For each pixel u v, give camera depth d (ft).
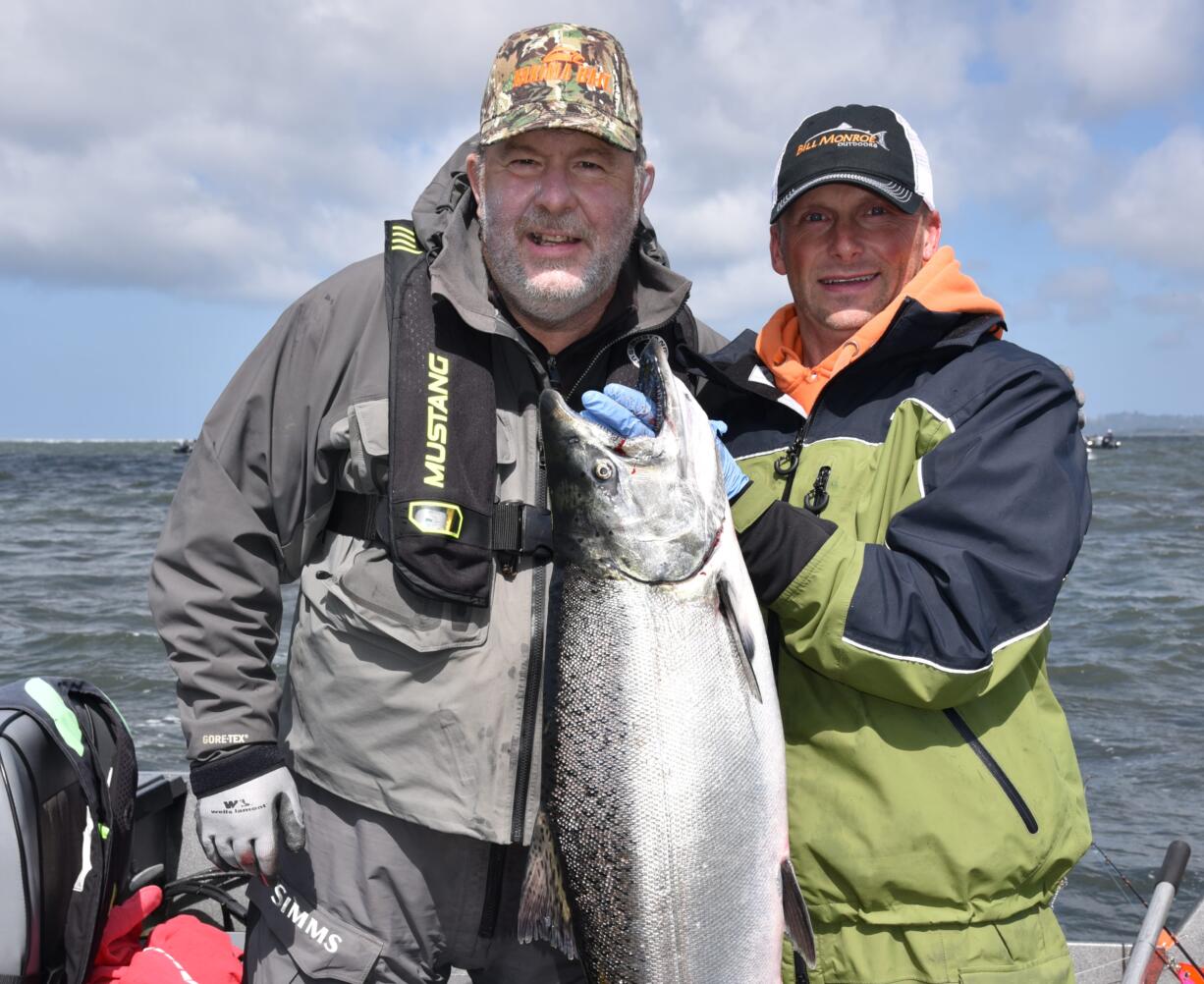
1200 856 20.63
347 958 9.23
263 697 9.56
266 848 9.20
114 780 11.13
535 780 9.08
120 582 51.72
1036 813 9.04
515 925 9.57
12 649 37.14
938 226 10.80
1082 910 18.81
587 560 8.70
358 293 9.66
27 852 9.91
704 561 8.62
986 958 8.89
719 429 9.70
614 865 8.52
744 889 8.55
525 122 9.25
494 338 9.77
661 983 8.45
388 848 9.20
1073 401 9.57
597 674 8.61
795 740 9.53
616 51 9.77
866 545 8.91
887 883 8.92
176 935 11.33
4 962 9.73
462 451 9.17
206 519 9.45
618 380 10.17
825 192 10.11
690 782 8.45
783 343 10.80
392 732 9.06
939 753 9.01
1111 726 29.07
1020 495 8.87
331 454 9.52
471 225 10.26
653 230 10.63
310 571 9.66
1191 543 74.33
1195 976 12.35
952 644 8.59
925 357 9.77
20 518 89.04
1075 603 48.55
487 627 9.09
